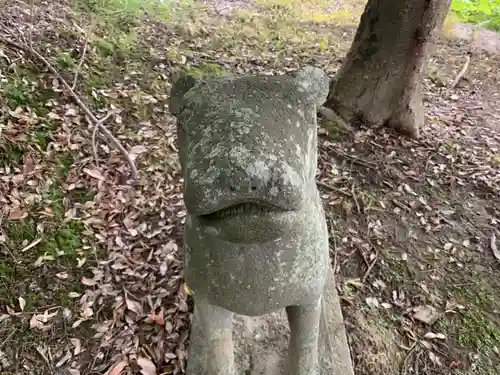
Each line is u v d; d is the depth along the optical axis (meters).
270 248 1.25
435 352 2.23
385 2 3.07
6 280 2.31
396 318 2.34
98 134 3.00
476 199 2.96
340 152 3.20
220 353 1.62
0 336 2.14
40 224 2.50
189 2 5.04
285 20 4.91
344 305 2.35
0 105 2.87
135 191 2.79
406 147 3.29
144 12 4.40
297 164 1.05
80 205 2.65
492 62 4.43
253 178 0.98
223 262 1.26
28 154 2.74
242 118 1.07
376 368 2.14
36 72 3.18
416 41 3.07
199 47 4.10
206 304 1.47
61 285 2.33
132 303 2.28
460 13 5.28
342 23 5.03
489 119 3.63
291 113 1.14
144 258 2.49
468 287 2.50
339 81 3.44
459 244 2.71
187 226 1.35
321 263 1.37
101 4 4.16
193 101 1.16
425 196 2.97
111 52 3.65
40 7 3.78
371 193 2.96
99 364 2.08
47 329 2.18
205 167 1.00
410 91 3.25
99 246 2.51
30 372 2.06
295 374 1.66
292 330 1.57
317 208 1.37
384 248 2.65
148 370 2.04
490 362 2.21
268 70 3.93
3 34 3.30
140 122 3.21
